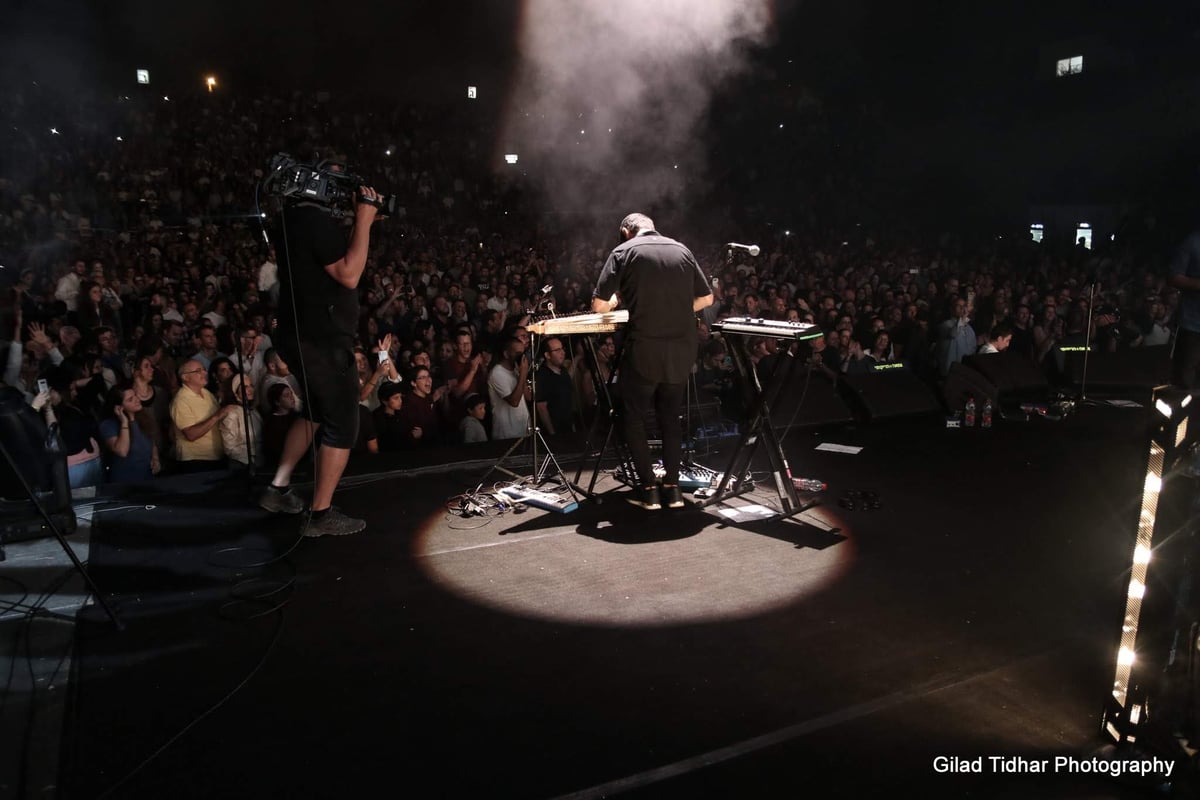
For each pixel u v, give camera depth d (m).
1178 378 4.92
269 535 3.69
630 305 3.81
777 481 3.99
